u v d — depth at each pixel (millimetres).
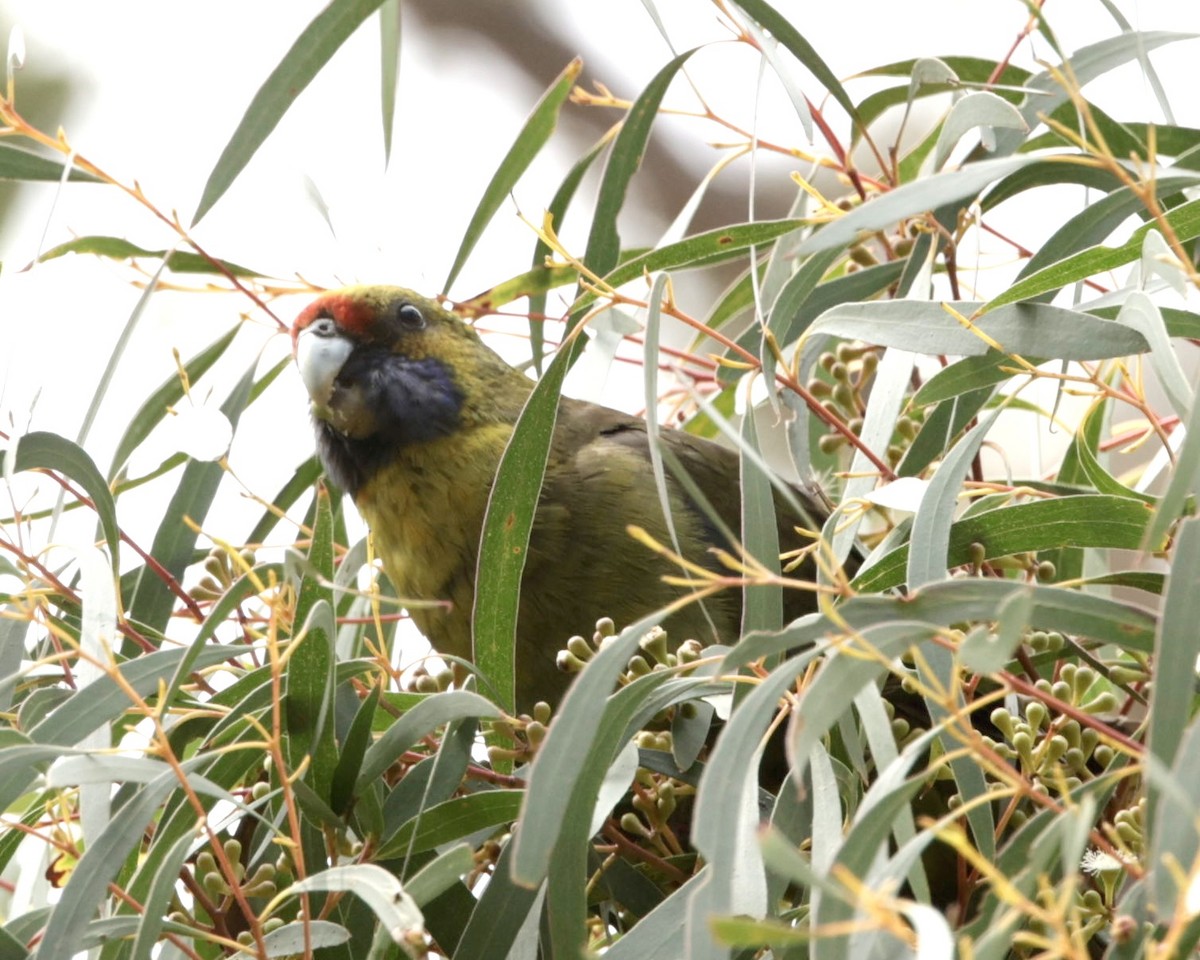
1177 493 3371
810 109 5234
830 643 3256
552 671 6672
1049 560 5934
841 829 3848
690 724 4957
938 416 5305
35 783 4320
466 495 7000
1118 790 5035
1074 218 5141
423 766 4770
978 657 3031
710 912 3029
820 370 6801
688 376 6953
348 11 5281
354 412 7043
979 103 4848
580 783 3908
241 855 5074
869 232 5375
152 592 5633
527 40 11656
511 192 5965
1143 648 3637
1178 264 4074
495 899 4102
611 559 6578
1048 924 2949
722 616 6617
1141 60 4914
